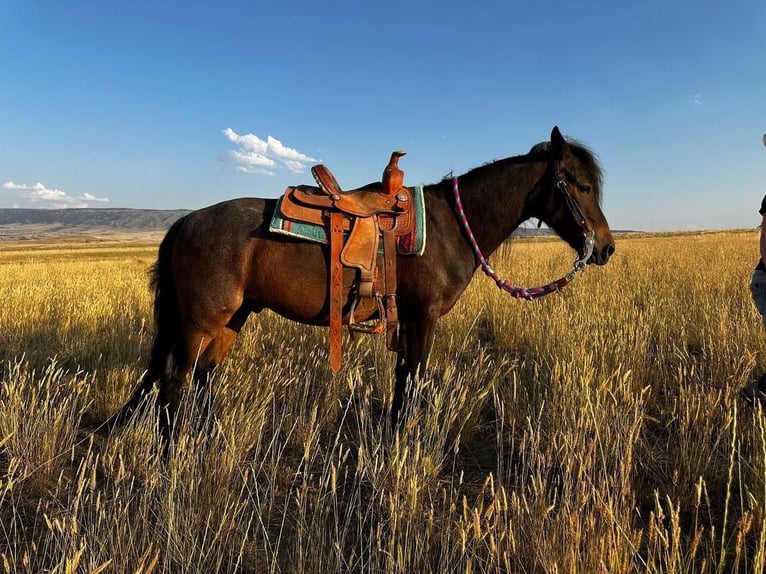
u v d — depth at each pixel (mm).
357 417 3705
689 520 2590
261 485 2949
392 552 1953
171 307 3477
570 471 2564
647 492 2820
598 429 2898
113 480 2840
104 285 11367
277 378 4203
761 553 1755
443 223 3488
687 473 2844
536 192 3623
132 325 6527
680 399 3795
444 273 3428
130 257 41906
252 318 6551
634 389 4199
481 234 3639
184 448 2678
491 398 4230
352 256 3158
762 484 2389
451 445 3334
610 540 1842
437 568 2105
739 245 21953
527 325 6387
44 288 10125
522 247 23281
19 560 2188
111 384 4238
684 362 4805
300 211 3221
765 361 4660
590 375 3654
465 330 6500
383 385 4453
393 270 3279
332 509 2686
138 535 2256
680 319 6414
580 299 7680
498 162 3727
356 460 3367
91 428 3848
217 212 3369
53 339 5914
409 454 2807
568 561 1908
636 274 11609
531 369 4805
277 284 3273
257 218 3307
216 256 3232
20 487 2848
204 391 3637
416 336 3469
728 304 6816
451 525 2307
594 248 3633
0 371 4758
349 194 3373
